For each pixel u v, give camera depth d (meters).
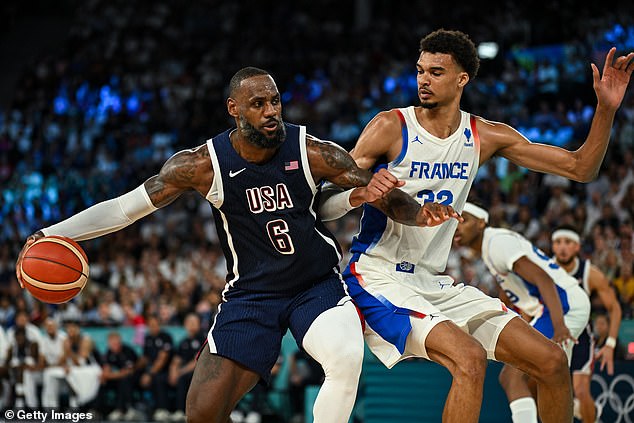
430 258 4.77
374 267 4.74
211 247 14.98
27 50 26.62
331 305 4.49
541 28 18.88
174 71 23.89
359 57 22.08
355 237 4.92
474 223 6.28
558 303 5.98
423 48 4.63
